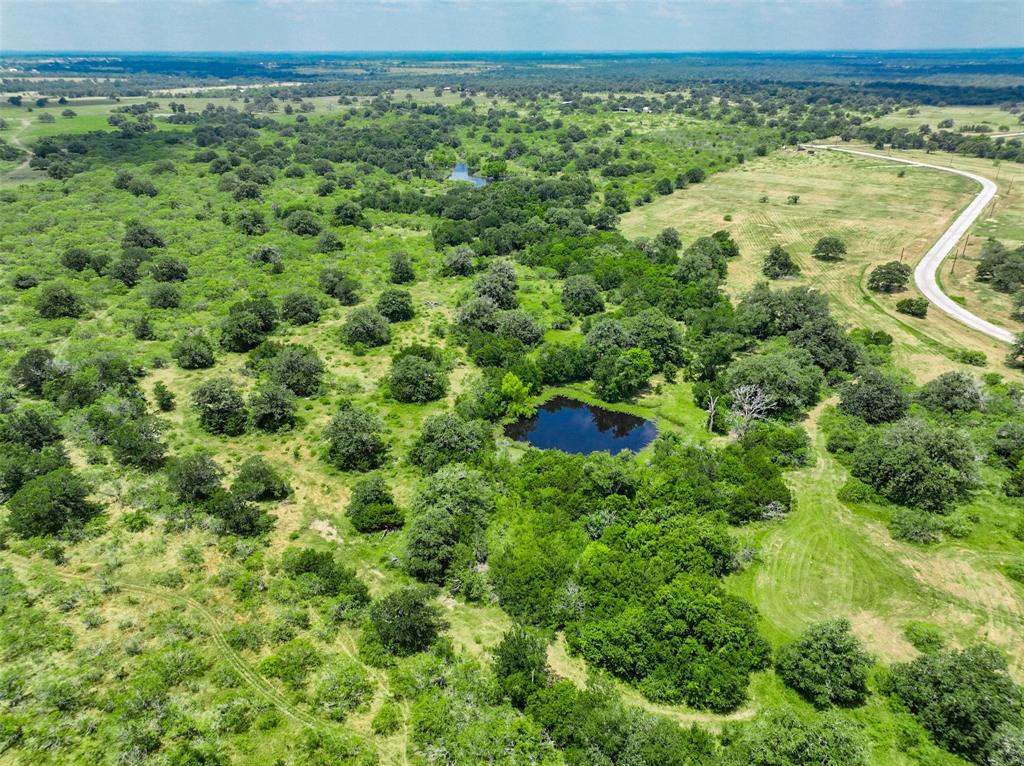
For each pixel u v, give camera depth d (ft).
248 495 208.03
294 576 185.26
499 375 291.38
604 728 135.64
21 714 141.79
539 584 177.68
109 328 339.57
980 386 275.18
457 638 169.37
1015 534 200.85
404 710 148.05
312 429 263.29
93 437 243.19
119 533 198.80
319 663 158.61
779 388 266.98
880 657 163.43
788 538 203.82
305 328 356.38
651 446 259.80
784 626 173.47
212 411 255.91
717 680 149.79
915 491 211.61
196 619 170.09
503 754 136.26
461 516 202.69
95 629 165.48
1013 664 159.74
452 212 569.64
